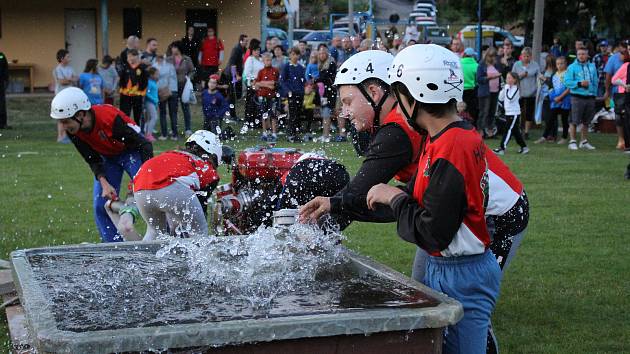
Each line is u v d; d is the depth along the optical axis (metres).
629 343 4.88
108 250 4.14
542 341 4.92
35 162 12.97
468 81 16.59
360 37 16.36
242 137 13.48
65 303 3.22
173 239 4.21
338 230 4.08
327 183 4.36
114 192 6.00
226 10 27.11
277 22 32.75
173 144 15.48
